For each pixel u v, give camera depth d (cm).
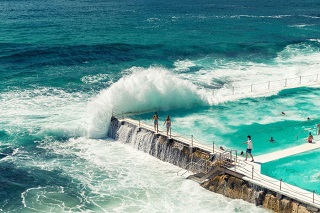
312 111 3331
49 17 9669
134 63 5050
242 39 6625
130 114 3225
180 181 2436
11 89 3962
